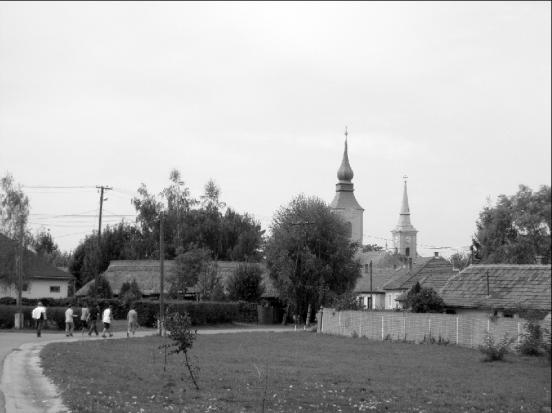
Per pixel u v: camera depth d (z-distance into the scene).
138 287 84.50
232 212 119.56
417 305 51.53
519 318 40.47
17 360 29.16
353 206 153.00
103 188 73.38
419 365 33.03
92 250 111.38
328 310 60.94
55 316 59.12
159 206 110.06
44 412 16.67
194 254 82.81
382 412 19.09
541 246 79.25
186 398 19.61
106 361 29.56
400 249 181.12
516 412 20.81
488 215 85.62
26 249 72.44
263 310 84.56
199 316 73.75
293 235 78.69
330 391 22.64
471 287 51.66
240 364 30.89
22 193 71.19
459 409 20.44
